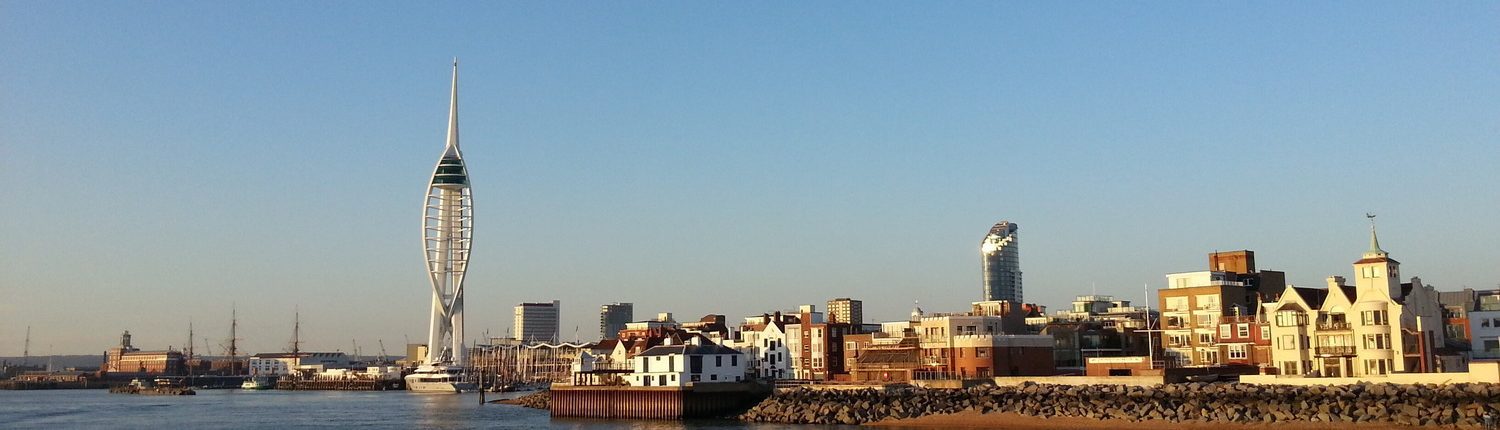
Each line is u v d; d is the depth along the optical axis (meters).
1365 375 186.50
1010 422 186.88
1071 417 182.38
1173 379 195.25
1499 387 159.75
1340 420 163.62
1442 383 168.62
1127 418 178.00
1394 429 158.00
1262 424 167.25
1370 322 198.62
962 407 196.50
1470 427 153.75
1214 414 172.75
